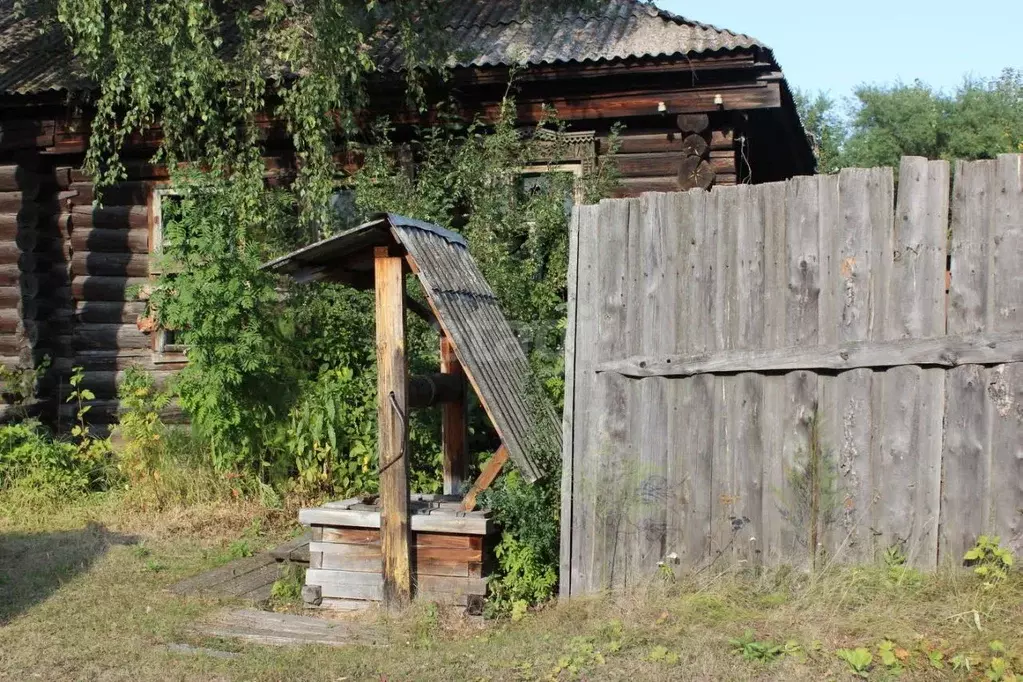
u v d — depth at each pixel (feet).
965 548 17.01
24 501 29.45
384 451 19.66
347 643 18.25
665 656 15.87
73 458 31.53
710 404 18.29
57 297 36.88
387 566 19.60
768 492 17.94
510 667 16.38
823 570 17.46
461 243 22.71
